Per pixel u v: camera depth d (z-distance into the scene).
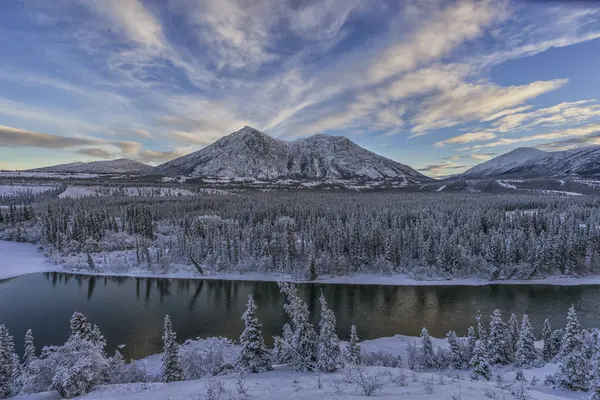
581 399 21.42
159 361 51.12
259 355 28.55
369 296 91.88
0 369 31.28
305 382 17.91
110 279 113.06
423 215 162.12
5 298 91.00
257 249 124.25
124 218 178.12
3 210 190.12
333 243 118.94
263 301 88.38
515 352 44.06
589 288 96.44
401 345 55.97
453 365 41.09
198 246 131.38
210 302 87.44
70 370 21.38
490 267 108.88
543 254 106.69
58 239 142.62
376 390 14.65
